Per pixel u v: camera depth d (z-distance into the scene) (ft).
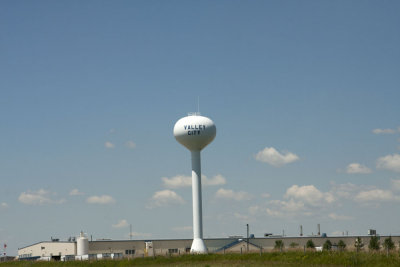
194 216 310.04
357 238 396.16
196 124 309.22
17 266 269.64
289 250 244.01
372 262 183.42
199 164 315.78
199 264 216.33
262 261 215.92
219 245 385.09
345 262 188.75
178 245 360.69
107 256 326.44
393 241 411.95
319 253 213.05
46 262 269.64
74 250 341.21
